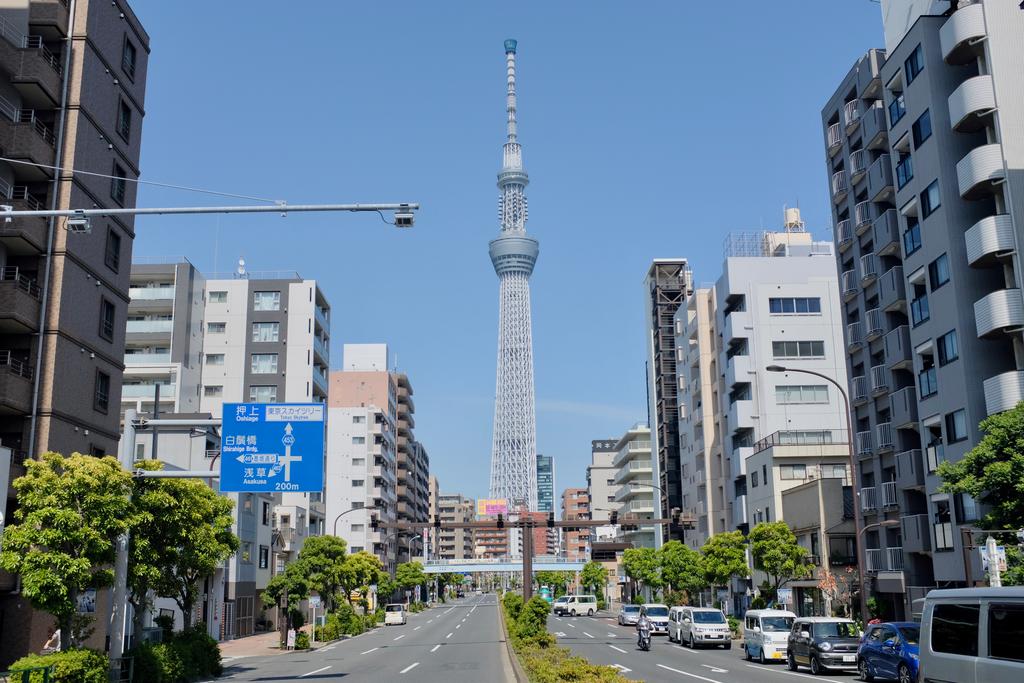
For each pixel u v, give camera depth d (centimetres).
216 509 3269
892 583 3984
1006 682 1119
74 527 2102
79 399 3206
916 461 3803
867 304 4456
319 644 4747
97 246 3381
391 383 12194
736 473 6275
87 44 3338
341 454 10456
